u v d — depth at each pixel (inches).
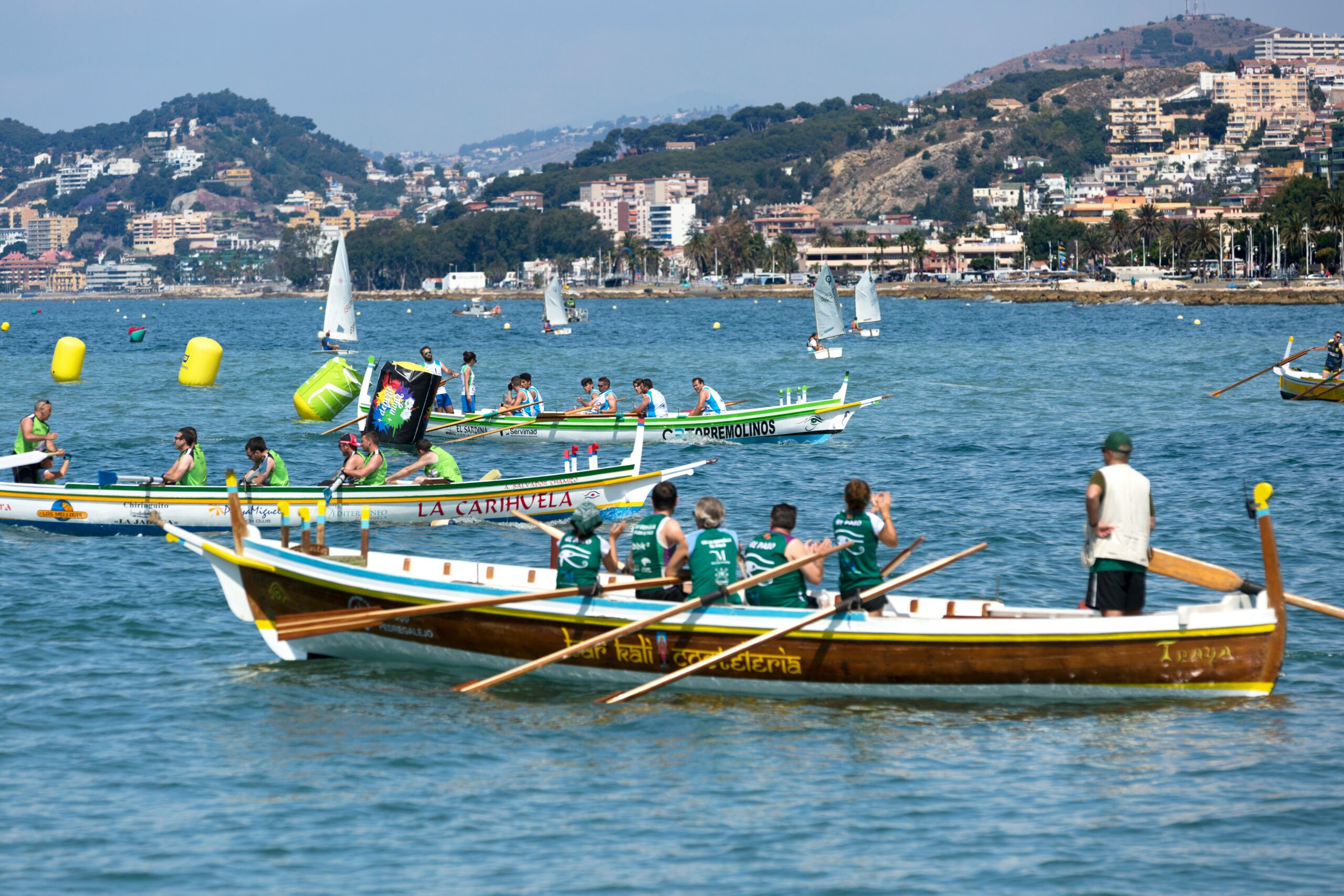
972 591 2539.4
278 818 1545.3
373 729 1846.7
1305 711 1872.5
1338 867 1393.9
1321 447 4537.4
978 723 1861.5
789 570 1936.5
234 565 2139.5
